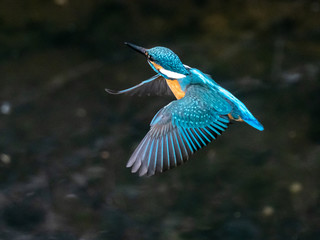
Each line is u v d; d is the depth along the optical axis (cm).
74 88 1242
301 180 1074
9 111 1192
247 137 1157
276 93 1228
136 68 1284
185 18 1394
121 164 1102
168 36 1355
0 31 1357
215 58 1301
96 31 1359
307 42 1338
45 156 1116
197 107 629
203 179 1081
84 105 1212
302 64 1284
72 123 1177
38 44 1337
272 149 1130
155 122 620
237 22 1388
